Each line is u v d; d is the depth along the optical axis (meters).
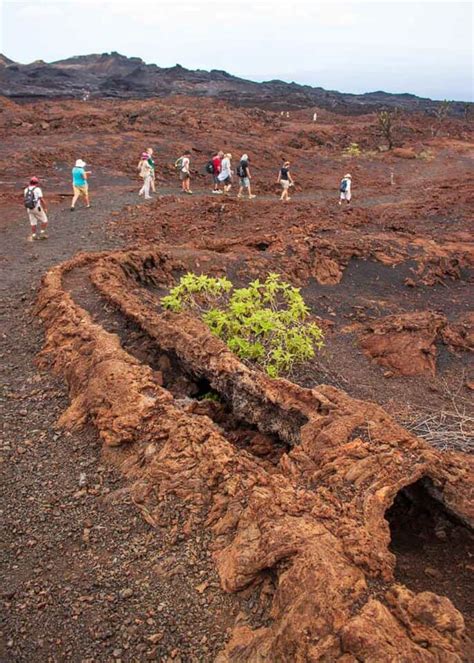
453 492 4.26
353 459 4.35
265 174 23.91
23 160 19.83
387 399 7.03
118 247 11.16
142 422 5.14
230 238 12.10
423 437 6.11
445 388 7.49
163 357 6.75
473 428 6.38
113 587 3.90
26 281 9.16
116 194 16.89
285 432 5.41
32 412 5.85
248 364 6.58
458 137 38.25
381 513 3.91
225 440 4.81
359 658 2.94
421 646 3.06
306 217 14.81
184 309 7.58
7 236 11.92
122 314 7.45
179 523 4.29
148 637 3.54
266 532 3.73
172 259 9.86
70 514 4.57
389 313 9.89
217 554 3.97
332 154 30.27
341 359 8.01
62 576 4.03
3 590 3.94
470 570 3.99
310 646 3.03
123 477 4.87
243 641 3.34
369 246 12.01
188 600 3.73
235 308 7.10
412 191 21.98
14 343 7.21
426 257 11.85
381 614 3.13
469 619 3.57
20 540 4.35
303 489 4.16
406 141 35.22
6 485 4.89
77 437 5.44
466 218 15.91
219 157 17.97
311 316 9.09
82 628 3.65
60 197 15.73
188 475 4.54
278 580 3.50
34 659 3.50
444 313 10.14
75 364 6.21
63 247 11.09
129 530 4.34
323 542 3.56
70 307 7.39
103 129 25.66
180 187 19.59
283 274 10.45
